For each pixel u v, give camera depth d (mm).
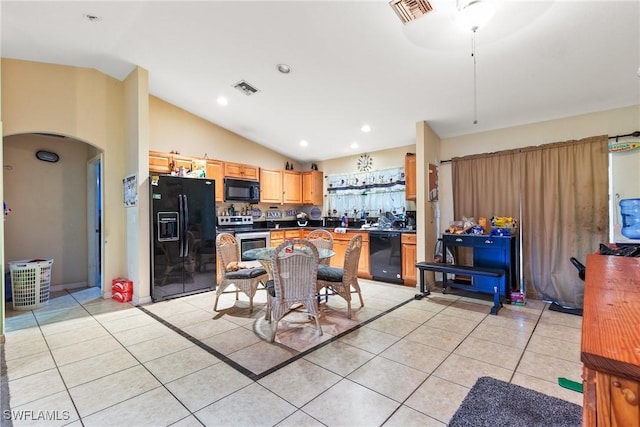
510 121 4023
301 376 2055
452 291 4266
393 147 5492
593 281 1319
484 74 3047
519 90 3273
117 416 1658
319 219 6461
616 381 577
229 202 5398
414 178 4738
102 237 3959
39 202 4230
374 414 1669
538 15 2225
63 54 3371
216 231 4609
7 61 3287
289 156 6492
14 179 4027
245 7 2525
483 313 3334
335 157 6320
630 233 3295
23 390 1902
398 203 5391
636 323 795
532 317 3195
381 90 3557
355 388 1914
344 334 2766
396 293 4180
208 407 1733
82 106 3750
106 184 3945
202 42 3080
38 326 2967
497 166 4172
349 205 6055
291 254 2699
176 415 1666
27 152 4137
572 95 3279
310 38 2793
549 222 3748
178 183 3957
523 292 3838
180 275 3977
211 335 2744
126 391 1890
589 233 3504
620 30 2312
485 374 2068
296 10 2475
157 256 3766
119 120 4062
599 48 2529
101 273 4125
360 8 2359
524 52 2660
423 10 2301
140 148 3680
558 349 2441
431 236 4422
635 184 3334
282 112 4512
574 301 3570
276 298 2672
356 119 4422
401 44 2719
